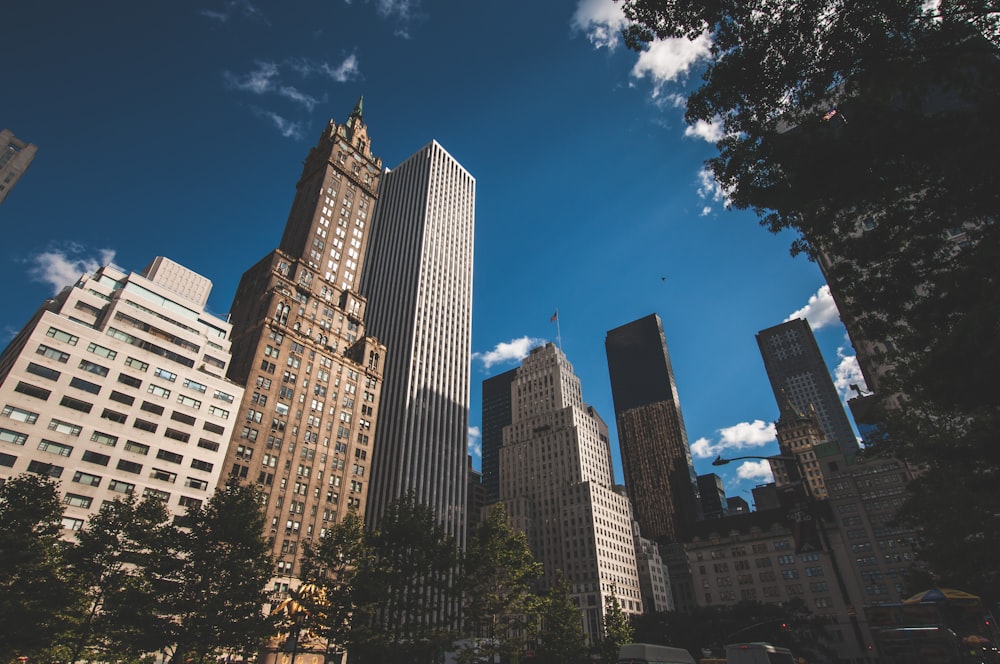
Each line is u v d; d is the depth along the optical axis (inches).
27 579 1249.4
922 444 1205.7
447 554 1557.6
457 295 7062.0
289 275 4544.8
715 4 658.2
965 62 597.6
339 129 5925.2
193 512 1497.3
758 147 721.6
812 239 863.1
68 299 3142.2
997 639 1531.7
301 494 3614.7
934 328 840.9
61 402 2746.1
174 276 4284.0
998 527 1108.5
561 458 7657.5
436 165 7849.4
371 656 1368.1
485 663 1617.9
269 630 1390.3
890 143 624.7
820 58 645.3
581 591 6264.8
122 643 1391.5
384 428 5644.7
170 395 3189.0
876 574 4653.1
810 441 7844.5
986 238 702.5
